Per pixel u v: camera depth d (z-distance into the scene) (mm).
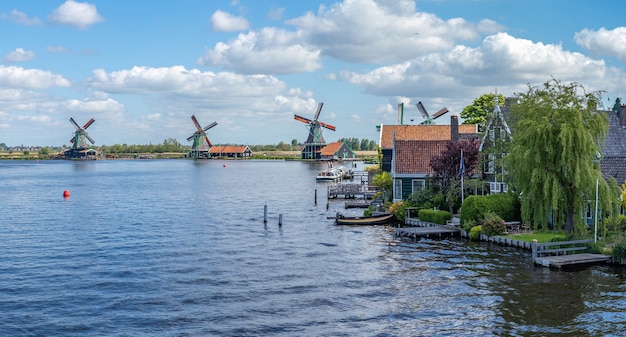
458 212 61625
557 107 43000
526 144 43844
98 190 121250
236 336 29156
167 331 29906
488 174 63594
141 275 41156
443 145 70062
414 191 68188
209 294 36250
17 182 149875
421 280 38750
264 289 37219
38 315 32531
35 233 60094
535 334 28625
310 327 30297
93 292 36875
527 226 51969
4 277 40750
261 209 82750
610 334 28438
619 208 47250
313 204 90000
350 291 36531
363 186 105125
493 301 33750
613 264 40781
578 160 41781
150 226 65000
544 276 38531
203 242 54125
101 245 52812
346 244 52281
